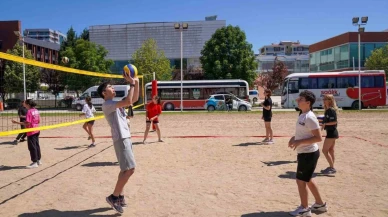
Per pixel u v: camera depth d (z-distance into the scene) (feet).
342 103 91.50
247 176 21.18
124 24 185.47
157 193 17.69
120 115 14.85
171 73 162.61
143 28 184.34
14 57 20.20
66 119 69.26
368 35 152.87
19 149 33.47
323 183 19.27
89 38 188.75
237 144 34.60
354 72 91.66
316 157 13.73
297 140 13.51
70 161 26.73
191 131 47.47
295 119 64.95
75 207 15.69
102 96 15.03
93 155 29.25
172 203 16.05
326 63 175.01
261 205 15.64
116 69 186.29
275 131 46.34
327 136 21.13
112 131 14.62
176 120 66.08
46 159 27.73
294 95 93.91
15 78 120.47
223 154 29.01
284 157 27.30
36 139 24.95
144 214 14.61
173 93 101.04
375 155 27.63
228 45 127.75
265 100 34.45
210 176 21.27
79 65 128.88
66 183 19.97
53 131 50.85
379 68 136.56
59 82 117.19
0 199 17.02
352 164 24.25
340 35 159.94
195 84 100.73
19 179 21.09
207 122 61.31
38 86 126.52
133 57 149.38
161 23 183.73
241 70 126.82
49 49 203.00
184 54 183.01
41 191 18.38
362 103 91.15
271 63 245.45
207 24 181.06
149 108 35.76
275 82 155.02
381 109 90.99
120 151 14.51
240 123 58.65
